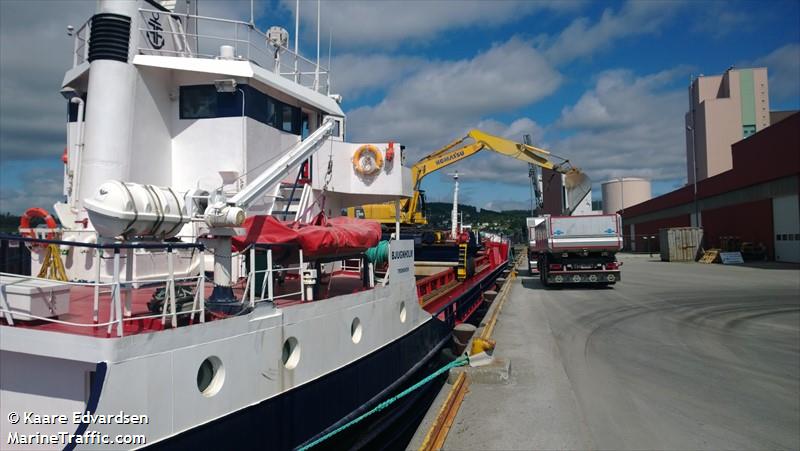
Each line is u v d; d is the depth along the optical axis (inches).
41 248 235.5
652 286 818.8
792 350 375.9
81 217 240.4
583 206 980.6
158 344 134.6
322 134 247.9
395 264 285.4
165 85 278.4
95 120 244.1
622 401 257.9
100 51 246.2
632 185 3297.2
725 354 362.9
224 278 176.4
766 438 211.8
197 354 145.9
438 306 394.3
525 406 237.9
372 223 267.1
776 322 494.3
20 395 142.9
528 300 653.9
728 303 621.9
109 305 178.9
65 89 280.5
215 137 279.6
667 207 2198.6
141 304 188.5
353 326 237.9
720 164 2394.2
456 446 194.2
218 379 155.3
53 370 140.0
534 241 991.0
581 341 402.0
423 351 336.2
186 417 142.9
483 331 389.1
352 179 359.3
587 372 311.9
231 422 158.2
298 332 190.4
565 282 775.1
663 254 1624.0
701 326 472.7
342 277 354.3
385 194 358.3
